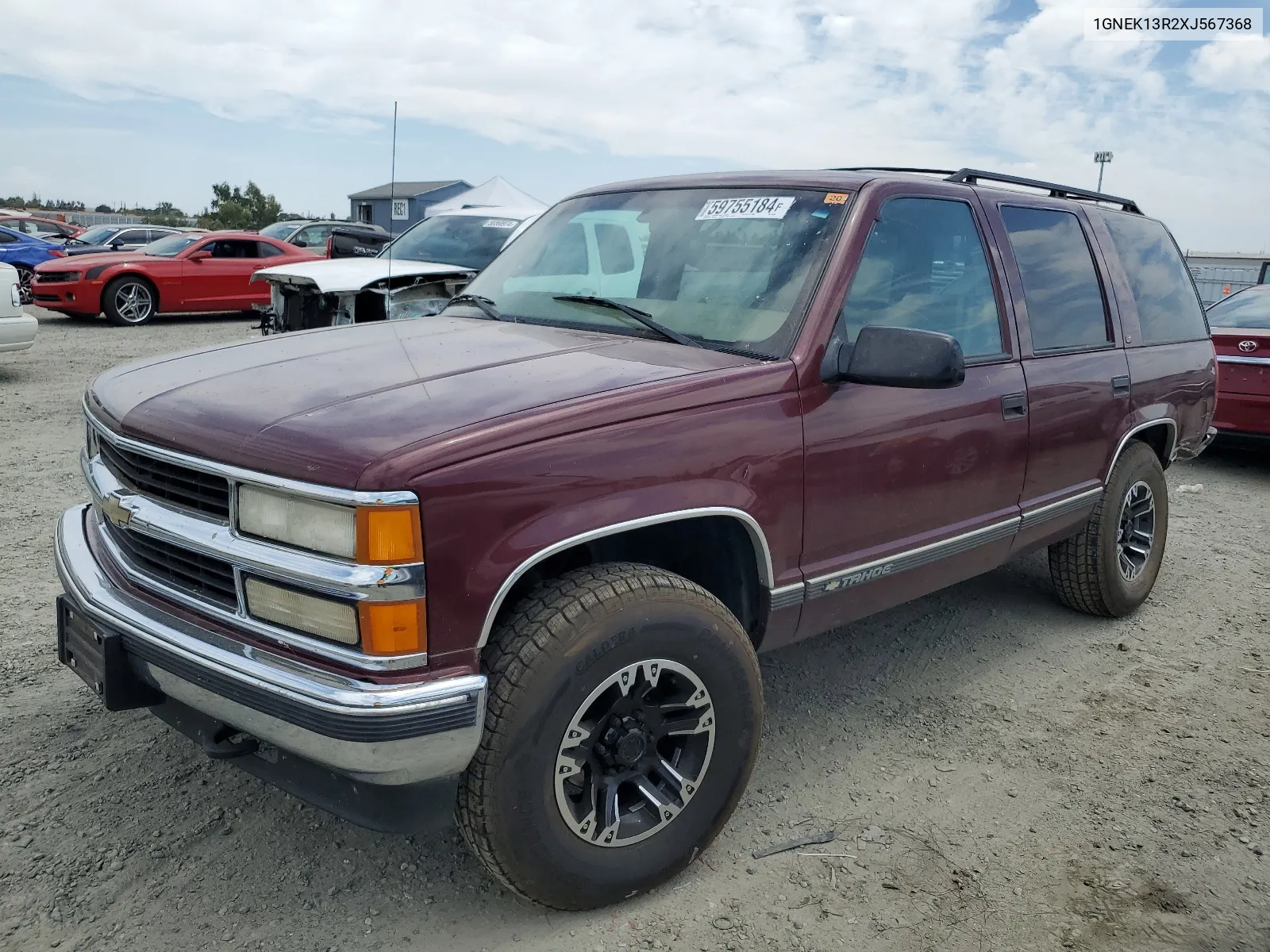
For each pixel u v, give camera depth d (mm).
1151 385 4387
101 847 2613
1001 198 3740
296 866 2592
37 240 19047
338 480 1991
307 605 2068
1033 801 3059
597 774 2391
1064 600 4578
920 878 2656
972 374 3330
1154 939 2451
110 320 15266
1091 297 4121
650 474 2350
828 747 3369
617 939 2377
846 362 2805
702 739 2539
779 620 2812
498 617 2348
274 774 2277
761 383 2629
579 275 3404
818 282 2863
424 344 2912
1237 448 7984
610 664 2285
